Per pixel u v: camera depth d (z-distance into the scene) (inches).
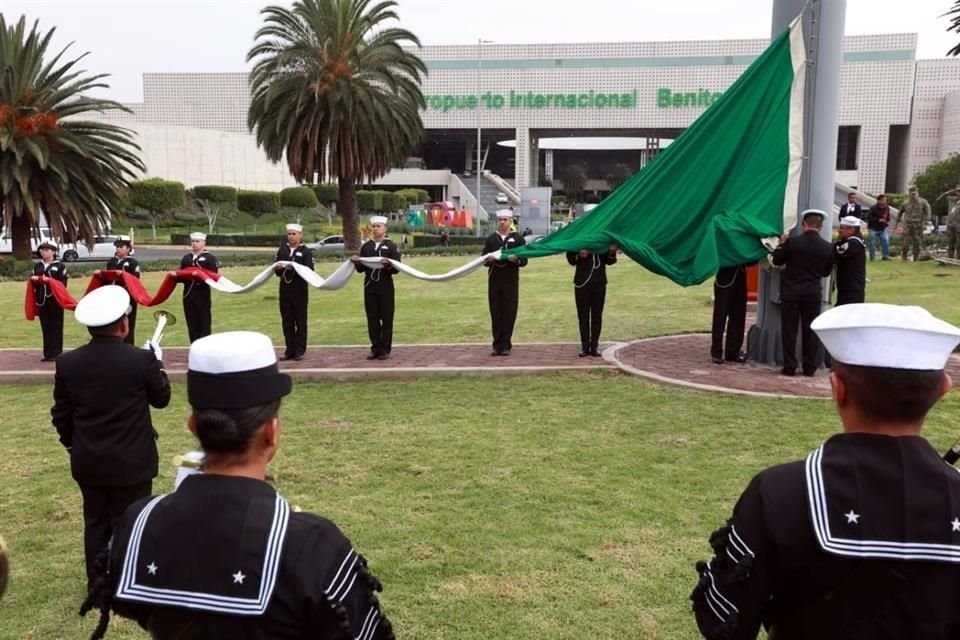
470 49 2876.5
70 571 187.0
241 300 715.4
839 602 68.9
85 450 166.1
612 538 193.0
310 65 1261.1
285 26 1274.6
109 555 78.4
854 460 70.9
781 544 70.1
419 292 758.5
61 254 1380.4
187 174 2416.3
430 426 293.9
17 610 168.6
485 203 2967.5
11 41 1070.4
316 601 71.8
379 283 411.5
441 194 3294.8
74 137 1083.3
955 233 779.4
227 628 70.6
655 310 579.5
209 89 3006.9
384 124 1285.7
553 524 201.9
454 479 236.7
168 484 244.4
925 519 68.0
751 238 360.2
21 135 1049.5
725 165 378.9
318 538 74.9
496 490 226.7
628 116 2824.8
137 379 168.7
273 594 71.1
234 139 2578.7
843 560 67.9
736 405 309.9
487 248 417.1
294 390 358.0
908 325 70.7
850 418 73.8
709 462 244.7
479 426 292.0
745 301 385.4
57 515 221.1
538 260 1121.4
